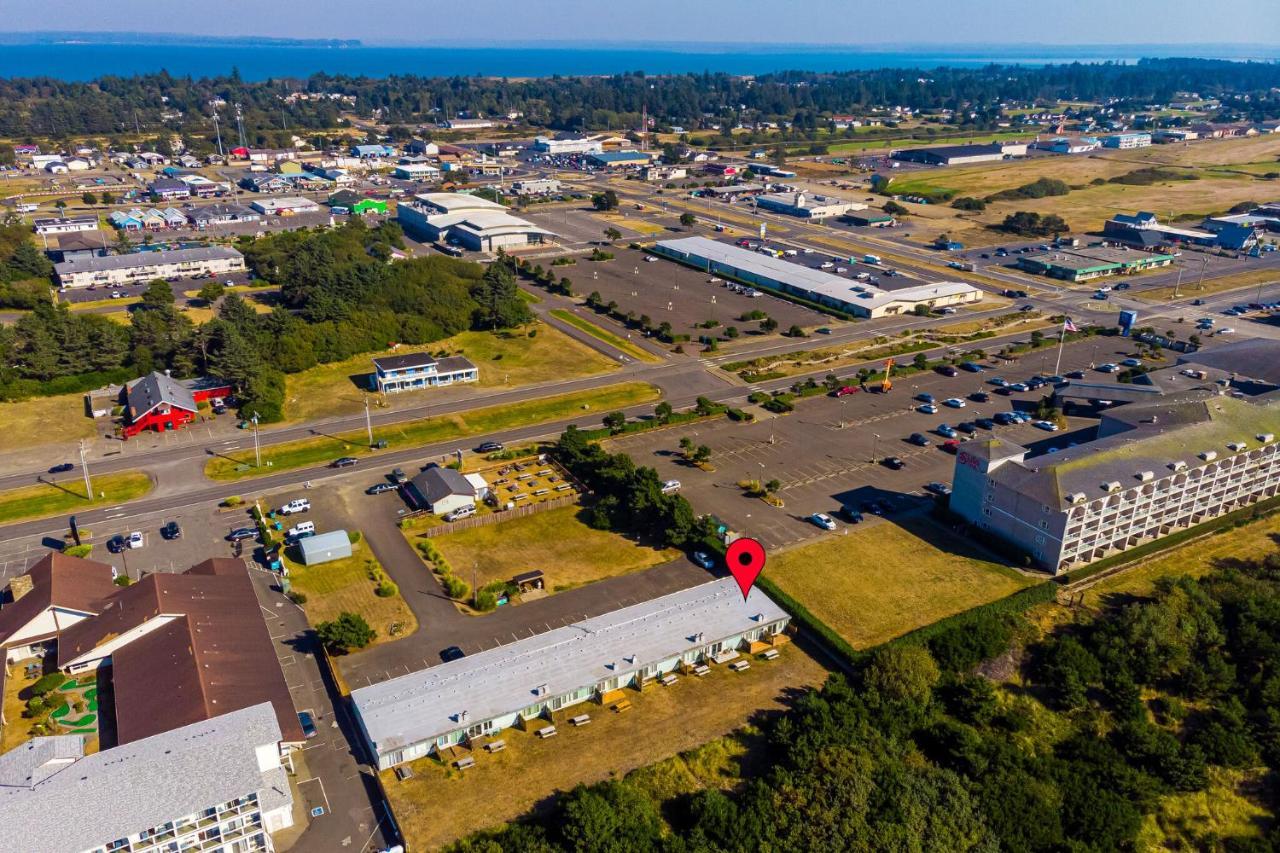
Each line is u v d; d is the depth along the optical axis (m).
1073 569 122.81
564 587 120.88
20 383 179.25
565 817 80.12
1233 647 107.19
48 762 79.00
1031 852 82.38
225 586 114.25
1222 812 89.50
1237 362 190.25
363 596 118.31
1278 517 138.88
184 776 77.12
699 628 108.25
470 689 96.88
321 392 187.00
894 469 154.25
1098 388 179.75
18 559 125.38
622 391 189.25
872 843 79.62
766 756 92.00
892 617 113.56
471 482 144.25
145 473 151.25
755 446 163.12
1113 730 97.69
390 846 80.94
